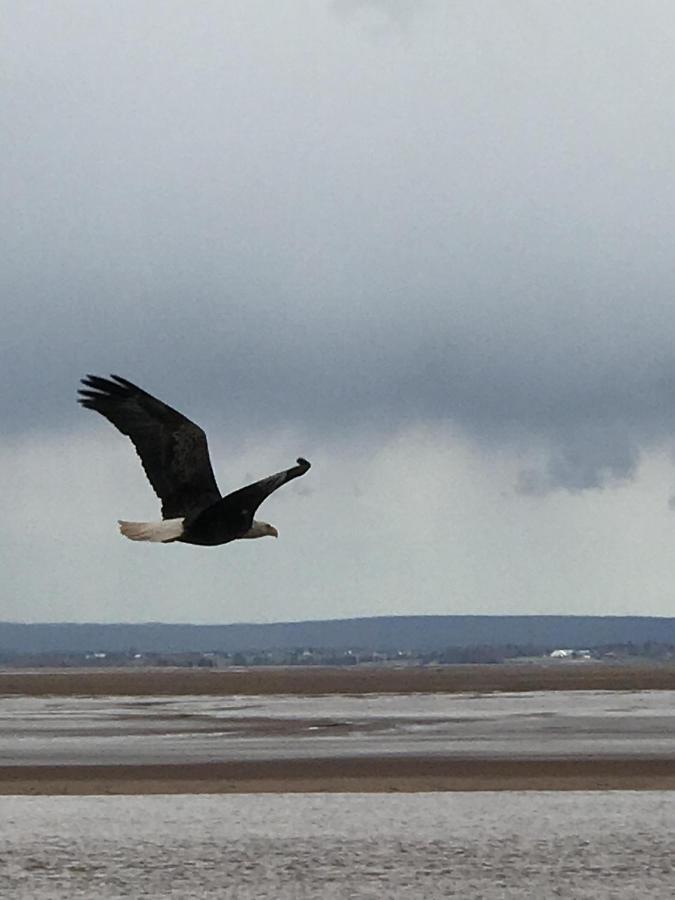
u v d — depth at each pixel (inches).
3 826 1282.0
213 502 493.7
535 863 1117.7
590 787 1503.4
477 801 1414.9
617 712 2753.4
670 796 1437.0
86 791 1510.8
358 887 1048.2
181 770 1667.1
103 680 5762.8
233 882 1063.0
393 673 7003.0
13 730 2336.4
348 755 1803.6
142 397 504.4
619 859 1128.2
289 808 1380.4
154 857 1146.7
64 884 1060.5
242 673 7386.8
